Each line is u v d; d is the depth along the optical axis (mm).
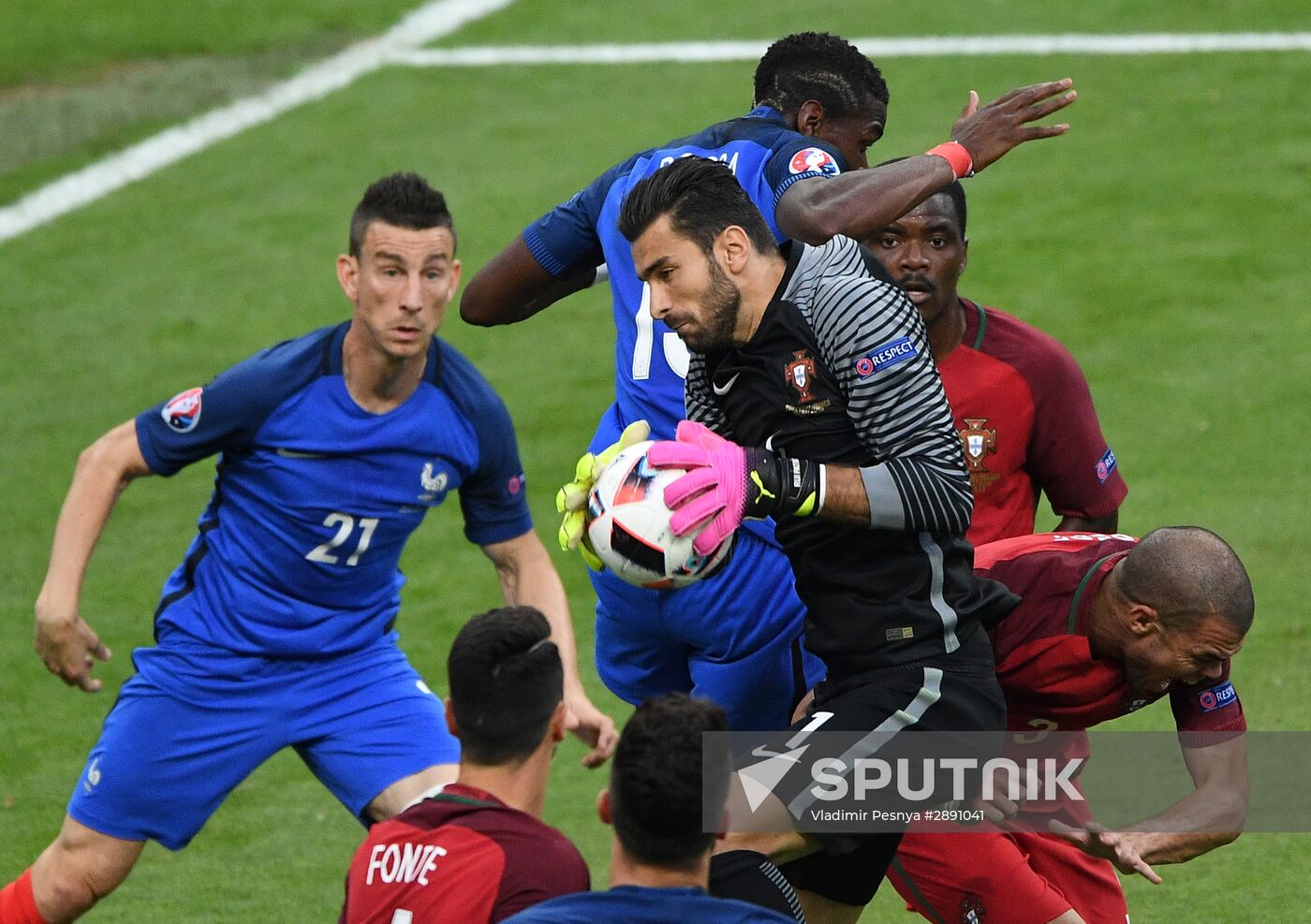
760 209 17094
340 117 51031
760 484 13156
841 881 15133
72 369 37406
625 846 11477
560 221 18781
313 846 21703
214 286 41219
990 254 39781
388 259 15586
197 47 57000
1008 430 17984
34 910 17062
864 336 13297
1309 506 29500
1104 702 15570
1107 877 17625
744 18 56094
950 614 13930
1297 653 24969
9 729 24781
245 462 16547
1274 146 44156
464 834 12758
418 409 16484
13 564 29828
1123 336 36125
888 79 49969
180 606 17062
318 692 17094
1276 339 35625
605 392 35281
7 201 46562
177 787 16969
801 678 17391
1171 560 14609
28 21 59156
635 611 17359
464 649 13039
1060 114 46844
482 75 53406
